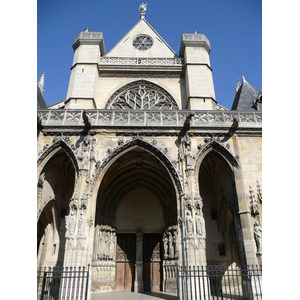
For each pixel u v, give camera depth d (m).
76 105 23.64
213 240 20.25
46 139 17.58
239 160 17.41
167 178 21.23
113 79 27.22
